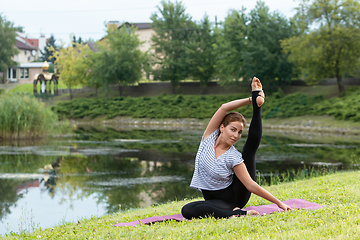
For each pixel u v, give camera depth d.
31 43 117.00
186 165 16.25
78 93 60.62
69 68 57.09
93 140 25.78
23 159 17.31
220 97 48.00
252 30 47.19
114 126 41.94
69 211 9.31
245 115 42.97
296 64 43.03
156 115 47.25
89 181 13.09
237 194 4.76
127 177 13.77
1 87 66.81
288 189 7.57
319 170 13.87
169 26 54.62
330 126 32.56
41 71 76.88
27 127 25.20
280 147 21.52
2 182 12.85
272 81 46.25
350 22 37.91
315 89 45.12
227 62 49.22
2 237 5.01
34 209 9.54
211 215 4.59
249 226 3.95
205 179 4.77
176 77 54.25
